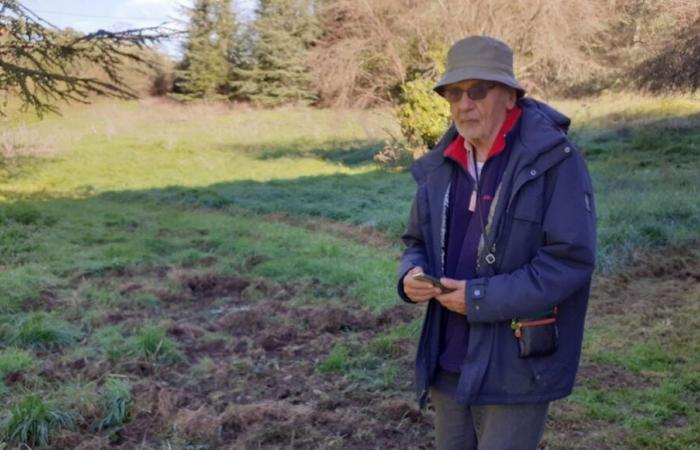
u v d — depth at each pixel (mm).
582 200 2143
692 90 14898
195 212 12875
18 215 11055
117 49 14047
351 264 7938
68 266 7941
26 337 5375
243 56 32219
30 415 3859
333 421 4066
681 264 7281
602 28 17875
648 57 15500
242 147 23000
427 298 2227
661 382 4473
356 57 18891
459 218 2334
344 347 5223
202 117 28875
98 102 30062
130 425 4031
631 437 3785
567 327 2217
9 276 7113
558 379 2191
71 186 16359
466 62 2203
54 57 13594
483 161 2299
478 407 2334
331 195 13672
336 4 19109
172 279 7352
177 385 4656
